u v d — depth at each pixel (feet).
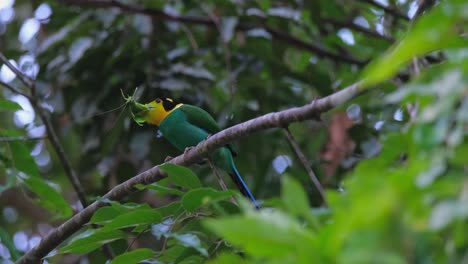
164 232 19.25
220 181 27.14
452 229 11.02
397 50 10.27
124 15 41.42
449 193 10.68
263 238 10.90
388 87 30.50
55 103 40.09
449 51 11.64
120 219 20.25
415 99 13.41
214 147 26.53
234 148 35.45
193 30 43.19
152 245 33.01
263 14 41.63
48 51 42.09
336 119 34.99
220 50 41.63
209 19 40.91
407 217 10.57
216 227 10.88
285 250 10.96
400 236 10.17
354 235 10.16
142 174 27.12
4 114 44.62
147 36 39.47
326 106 21.74
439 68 12.56
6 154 28.50
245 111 39.50
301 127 39.50
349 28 43.73
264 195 38.50
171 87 37.42
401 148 14.38
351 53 44.34
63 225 27.63
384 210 10.14
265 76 41.91
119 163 39.11
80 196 32.22
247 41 42.16
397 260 9.78
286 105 40.81
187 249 20.38
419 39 10.21
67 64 39.65
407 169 10.98
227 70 39.83
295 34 44.45
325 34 45.01
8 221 50.14
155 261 20.58
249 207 12.17
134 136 37.99
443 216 10.31
